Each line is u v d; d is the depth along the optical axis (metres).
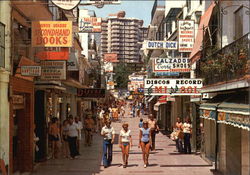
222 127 12.88
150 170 13.33
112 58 45.12
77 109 34.41
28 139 13.00
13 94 11.22
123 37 92.38
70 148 15.89
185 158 16.09
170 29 31.72
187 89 15.78
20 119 13.01
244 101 10.05
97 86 42.38
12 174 11.64
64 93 23.97
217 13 14.70
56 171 13.12
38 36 11.10
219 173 12.72
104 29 92.38
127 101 92.56
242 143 11.12
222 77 12.02
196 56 15.88
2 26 9.70
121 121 43.31
